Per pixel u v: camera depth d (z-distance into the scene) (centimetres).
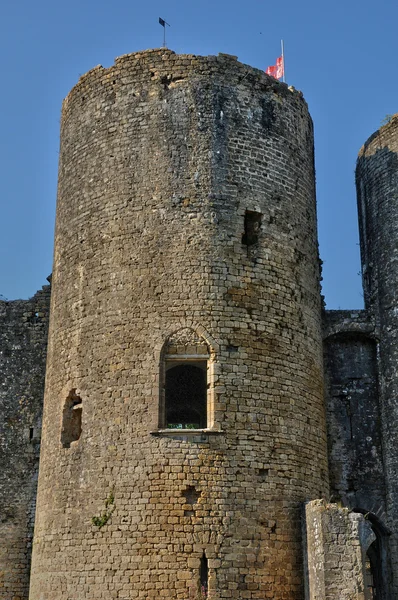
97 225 2575
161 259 2452
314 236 2778
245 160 2583
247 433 2311
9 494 3066
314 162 2939
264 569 2195
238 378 2355
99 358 2433
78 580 2230
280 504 2283
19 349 3262
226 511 2216
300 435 2414
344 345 3028
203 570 2159
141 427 2298
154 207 2506
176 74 2636
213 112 2595
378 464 2875
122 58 2705
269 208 2578
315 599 2116
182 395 3238
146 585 2147
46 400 2617
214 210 2494
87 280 2544
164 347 2369
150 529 2194
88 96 2750
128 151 2592
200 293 2408
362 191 3253
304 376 2502
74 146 2750
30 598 2419
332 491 2847
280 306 2503
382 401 2909
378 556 2839
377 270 3042
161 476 2238
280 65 3120
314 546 2152
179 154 2552
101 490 2284
